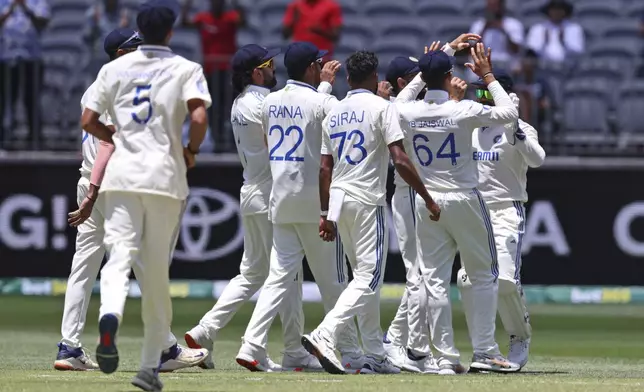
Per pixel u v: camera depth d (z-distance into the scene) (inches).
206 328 1167.0
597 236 2000.5
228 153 2020.2
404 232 1186.6
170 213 877.2
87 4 2573.8
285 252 1130.7
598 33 2482.8
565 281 2004.2
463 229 1106.7
